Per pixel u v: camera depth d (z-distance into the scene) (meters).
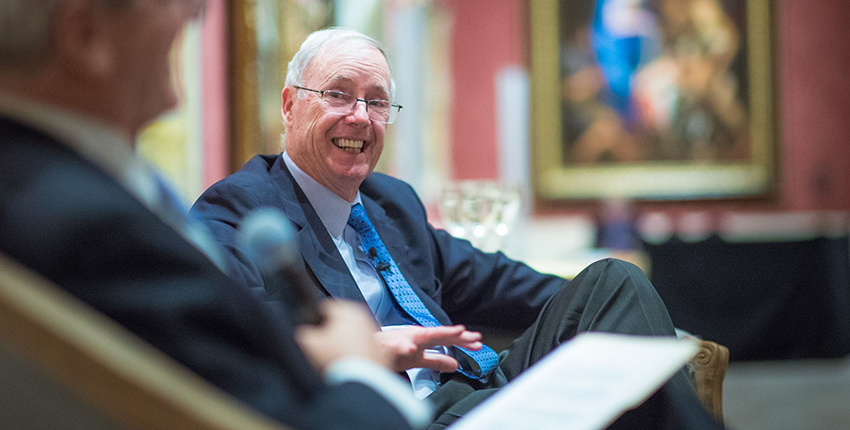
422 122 8.19
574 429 0.84
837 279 6.50
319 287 1.89
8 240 0.66
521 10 10.09
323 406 0.76
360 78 2.03
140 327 0.67
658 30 10.17
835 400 5.32
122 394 0.65
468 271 2.29
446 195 2.91
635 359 0.96
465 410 1.71
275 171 2.05
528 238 9.91
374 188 2.28
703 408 1.44
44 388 0.65
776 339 6.50
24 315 0.63
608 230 8.95
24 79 0.75
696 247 6.46
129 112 0.81
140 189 0.82
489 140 9.97
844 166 10.11
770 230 10.02
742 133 10.16
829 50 10.11
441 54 9.18
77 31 0.75
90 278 0.67
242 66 3.36
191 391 0.67
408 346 1.51
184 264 0.71
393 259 2.12
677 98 10.25
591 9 10.14
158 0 0.80
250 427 0.68
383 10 6.58
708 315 6.44
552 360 1.00
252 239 0.85
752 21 10.12
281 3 3.73
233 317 0.73
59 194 0.68
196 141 3.03
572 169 10.17
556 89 10.11
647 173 10.20
